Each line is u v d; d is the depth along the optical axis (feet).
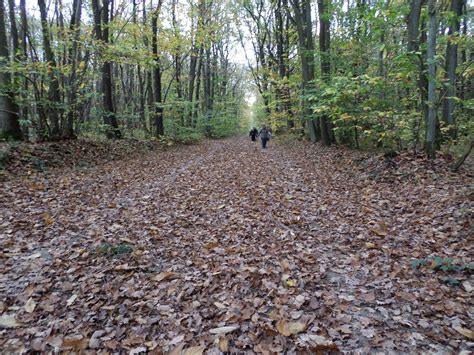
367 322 10.94
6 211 21.42
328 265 15.14
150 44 65.87
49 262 15.42
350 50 40.93
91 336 10.54
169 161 46.52
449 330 10.16
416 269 13.83
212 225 20.81
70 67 42.16
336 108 35.60
